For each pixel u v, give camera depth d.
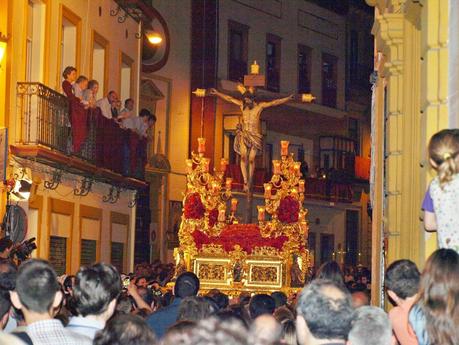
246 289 26.98
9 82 25.48
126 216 38.03
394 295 10.05
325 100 64.38
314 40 63.75
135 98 39.31
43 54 28.88
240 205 55.88
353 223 66.31
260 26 58.62
